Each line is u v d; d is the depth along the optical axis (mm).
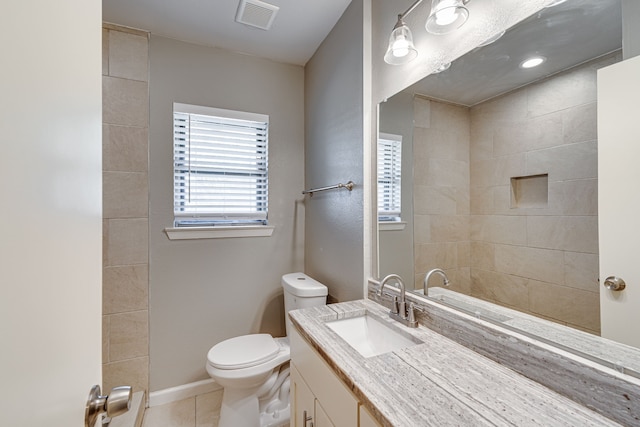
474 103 985
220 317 2076
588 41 694
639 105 610
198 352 2012
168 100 1924
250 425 1562
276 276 2250
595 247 684
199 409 1839
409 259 1280
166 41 1922
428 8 1167
